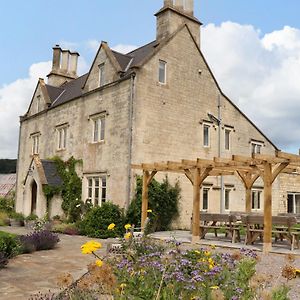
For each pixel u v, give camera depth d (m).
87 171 21.36
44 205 22.23
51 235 13.17
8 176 39.12
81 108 22.69
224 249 12.53
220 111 22.91
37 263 10.03
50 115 26.09
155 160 19.25
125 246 7.22
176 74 20.77
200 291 4.14
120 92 19.64
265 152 25.80
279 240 15.03
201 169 15.08
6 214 24.69
